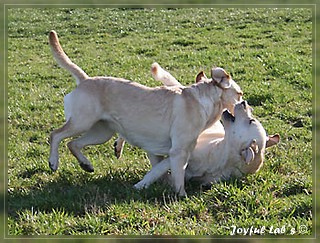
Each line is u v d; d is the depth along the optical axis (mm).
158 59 23094
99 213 10328
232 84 11750
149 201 10883
